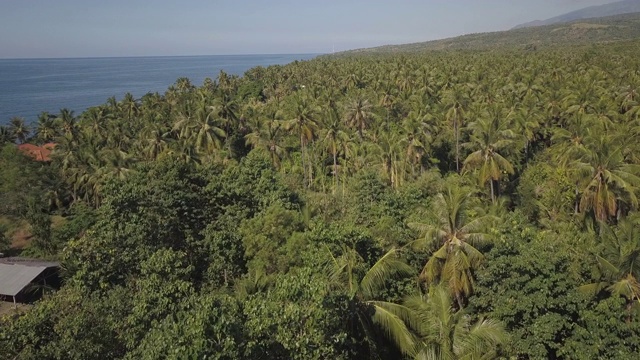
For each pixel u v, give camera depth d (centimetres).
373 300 2122
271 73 13400
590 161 3481
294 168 6156
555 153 4962
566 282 1950
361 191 3741
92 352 1631
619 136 4350
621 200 3531
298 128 6141
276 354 1569
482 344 1842
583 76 8388
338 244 2388
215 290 2477
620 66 9619
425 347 1806
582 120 5088
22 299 3459
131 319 1788
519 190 4572
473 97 7912
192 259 2798
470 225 2388
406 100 8012
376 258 2458
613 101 6412
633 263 1972
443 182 4422
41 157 7050
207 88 11700
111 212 2822
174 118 7700
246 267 2705
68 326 1645
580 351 1822
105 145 6500
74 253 2409
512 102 6769
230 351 1359
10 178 5353
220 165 4194
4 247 4541
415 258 2580
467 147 5531
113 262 2397
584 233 3059
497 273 2116
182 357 1299
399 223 3003
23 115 13975
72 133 7188
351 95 9025
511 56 14162
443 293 2012
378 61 15400
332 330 1686
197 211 3033
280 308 1597
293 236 2612
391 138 5594
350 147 6069
